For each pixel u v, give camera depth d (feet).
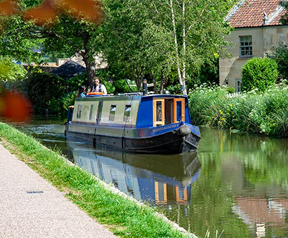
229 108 91.35
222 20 108.68
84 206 27.20
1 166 39.81
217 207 36.32
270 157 59.47
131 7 102.73
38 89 160.15
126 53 110.22
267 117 81.71
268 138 76.43
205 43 101.14
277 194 40.47
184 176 49.01
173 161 58.39
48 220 24.13
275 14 125.18
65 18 126.41
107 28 112.78
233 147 68.13
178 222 32.24
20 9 123.44
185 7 100.32
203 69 135.23
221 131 86.89
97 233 22.21
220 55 118.83
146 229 23.29
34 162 42.11
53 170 37.81
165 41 95.86
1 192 30.30
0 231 22.24
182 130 61.31
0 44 126.93
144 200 38.52
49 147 72.23
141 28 106.52
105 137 73.41
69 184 33.09
